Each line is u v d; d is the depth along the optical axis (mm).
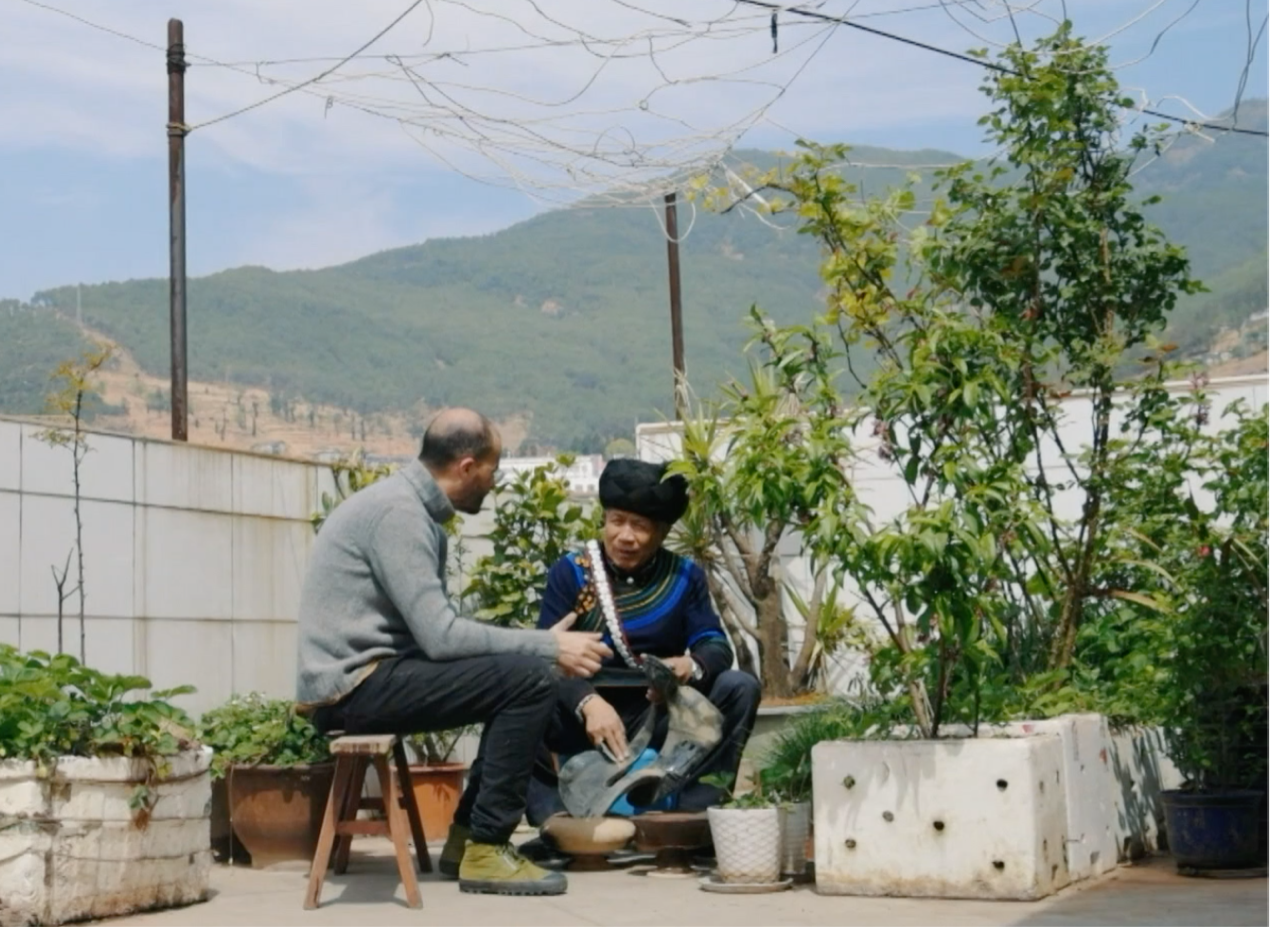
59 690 4828
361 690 5074
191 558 6617
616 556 5977
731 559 9109
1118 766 5875
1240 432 6520
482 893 5121
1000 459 6062
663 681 5645
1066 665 6613
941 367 5254
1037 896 4809
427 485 5211
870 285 6328
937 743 4941
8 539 5715
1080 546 6574
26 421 5832
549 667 5121
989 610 5043
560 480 8023
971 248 6527
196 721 6457
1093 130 6637
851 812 5023
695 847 5598
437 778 7082
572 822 5672
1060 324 6684
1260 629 5797
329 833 4879
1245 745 5852
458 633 5035
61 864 4551
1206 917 4426
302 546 7363
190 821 5008
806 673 8977
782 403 5797
